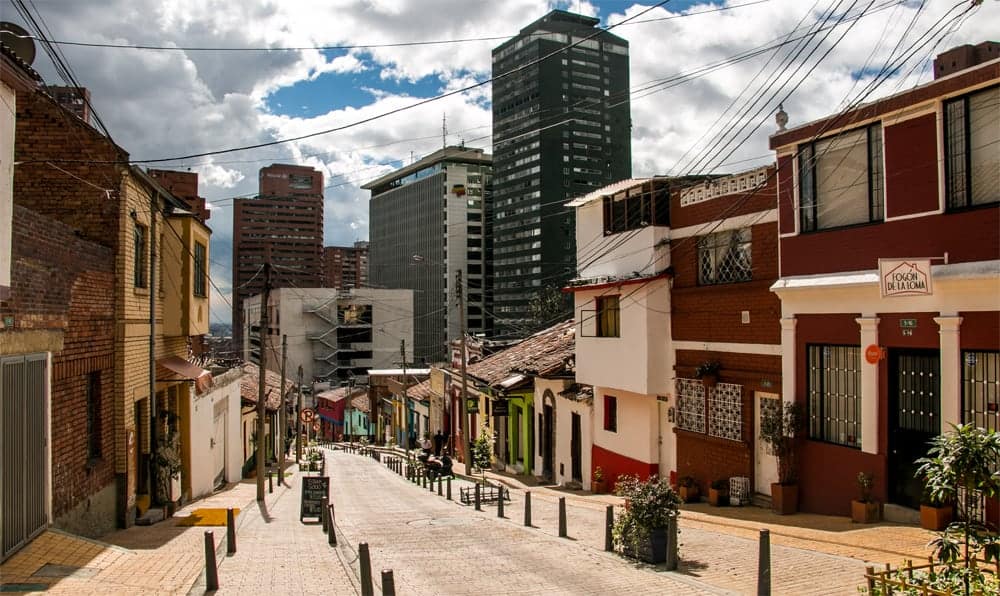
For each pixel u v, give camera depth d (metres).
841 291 14.26
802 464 15.35
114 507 15.45
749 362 17.22
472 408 32.97
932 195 12.55
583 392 24.52
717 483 17.86
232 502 22.12
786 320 15.61
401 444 55.44
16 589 9.08
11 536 10.31
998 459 7.86
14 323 10.50
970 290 11.91
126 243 15.84
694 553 12.22
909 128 12.98
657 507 11.89
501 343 43.56
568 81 95.62
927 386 12.84
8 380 10.29
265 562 12.11
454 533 15.71
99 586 9.55
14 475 10.45
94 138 15.80
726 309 17.95
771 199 16.61
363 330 98.44
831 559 10.94
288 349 92.25
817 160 14.97
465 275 119.56
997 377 11.58
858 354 14.20
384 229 137.88
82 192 15.68
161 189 17.91
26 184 15.62
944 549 8.00
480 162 120.94
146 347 17.44
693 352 19.12
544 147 95.38
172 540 14.43
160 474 17.67
